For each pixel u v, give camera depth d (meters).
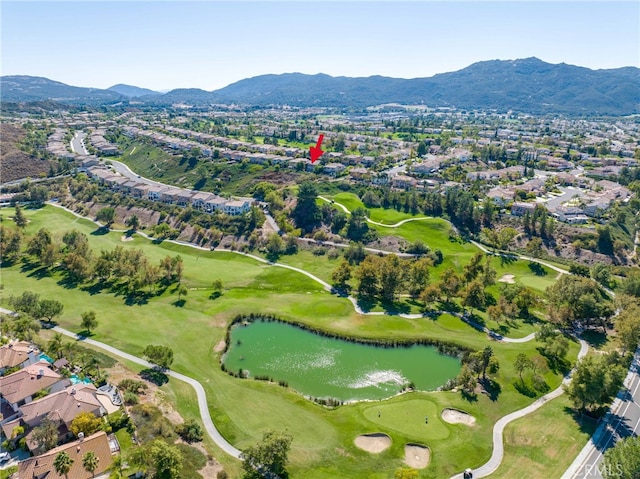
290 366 112.88
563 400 97.69
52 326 124.19
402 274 150.50
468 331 127.56
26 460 69.94
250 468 74.44
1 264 167.75
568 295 131.25
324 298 146.50
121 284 153.25
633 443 71.44
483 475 76.62
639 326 111.38
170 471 69.31
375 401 98.12
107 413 86.38
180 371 106.19
